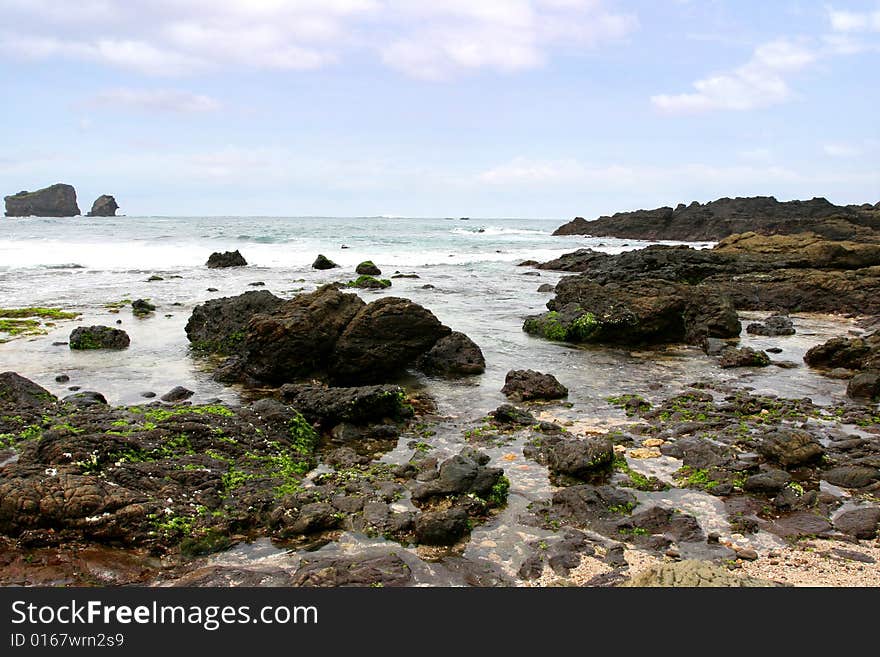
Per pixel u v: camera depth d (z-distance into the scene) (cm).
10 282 3628
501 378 1758
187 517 872
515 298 3291
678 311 2267
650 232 9031
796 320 2873
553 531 883
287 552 828
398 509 936
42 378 1664
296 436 1205
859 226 6047
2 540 819
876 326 2577
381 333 1712
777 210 8600
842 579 759
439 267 5056
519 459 1147
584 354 2078
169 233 7781
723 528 894
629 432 1298
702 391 1611
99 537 823
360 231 9750
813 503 963
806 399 1531
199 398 1530
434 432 1298
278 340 1638
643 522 894
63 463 928
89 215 17588
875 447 1180
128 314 2642
